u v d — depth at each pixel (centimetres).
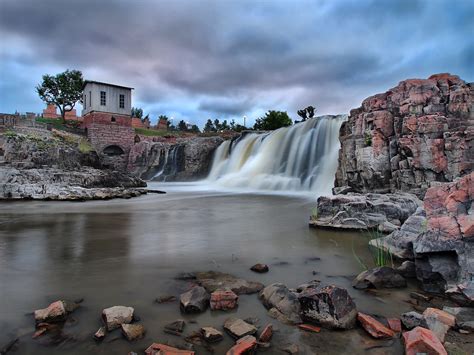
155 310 444
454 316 402
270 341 365
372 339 370
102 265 649
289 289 505
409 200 1075
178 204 1808
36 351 346
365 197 1145
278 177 2959
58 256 717
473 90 1421
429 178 1386
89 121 4712
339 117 2756
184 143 4456
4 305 459
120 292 509
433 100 1507
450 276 497
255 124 6147
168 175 4447
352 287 538
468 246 491
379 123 1628
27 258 699
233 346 342
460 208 530
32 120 4272
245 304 465
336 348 352
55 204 1812
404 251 690
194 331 387
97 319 418
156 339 369
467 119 1405
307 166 2811
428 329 362
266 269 621
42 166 2739
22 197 2044
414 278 577
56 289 521
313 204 1778
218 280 559
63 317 417
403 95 1652
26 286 534
